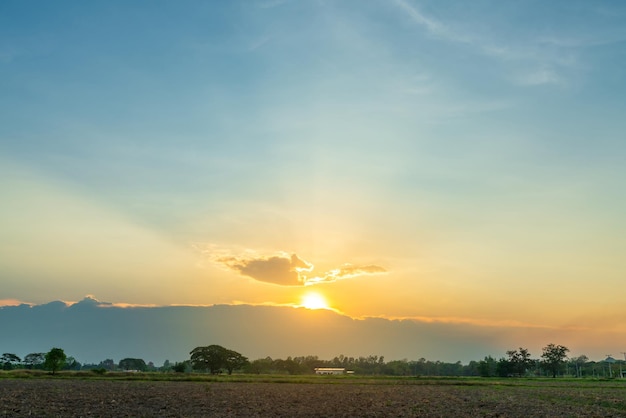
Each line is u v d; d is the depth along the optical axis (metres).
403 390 85.69
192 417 40.44
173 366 187.00
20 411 42.09
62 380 98.25
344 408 50.97
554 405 57.38
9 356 178.25
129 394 63.72
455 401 62.00
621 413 49.28
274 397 64.25
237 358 189.75
